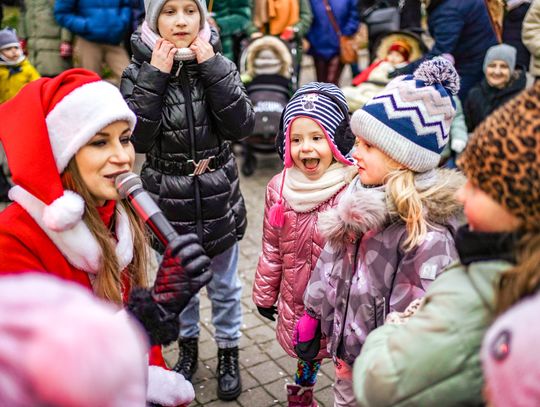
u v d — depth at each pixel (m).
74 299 0.77
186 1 2.25
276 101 4.63
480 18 4.24
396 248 1.59
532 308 0.85
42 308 0.73
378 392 1.11
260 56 4.62
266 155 5.52
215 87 2.30
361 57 7.39
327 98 2.02
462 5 4.16
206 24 2.41
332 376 2.77
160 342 1.29
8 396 0.67
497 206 1.02
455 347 1.03
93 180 1.48
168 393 1.62
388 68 4.52
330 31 5.56
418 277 1.54
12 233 1.44
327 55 5.69
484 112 4.09
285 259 2.16
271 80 4.67
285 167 2.11
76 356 0.68
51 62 5.02
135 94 2.25
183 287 1.29
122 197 1.51
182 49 2.27
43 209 1.45
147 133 2.28
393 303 1.60
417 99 1.57
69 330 0.70
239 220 2.64
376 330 1.29
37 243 1.46
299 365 2.31
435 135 1.59
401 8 5.01
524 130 0.96
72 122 1.42
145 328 1.27
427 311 1.09
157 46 2.24
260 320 3.23
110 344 0.73
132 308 1.29
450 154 4.23
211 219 2.49
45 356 0.68
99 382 0.70
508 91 4.00
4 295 0.75
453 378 1.04
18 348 0.69
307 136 1.98
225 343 2.71
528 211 0.98
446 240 1.54
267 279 2.26
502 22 4.63
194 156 2.40
